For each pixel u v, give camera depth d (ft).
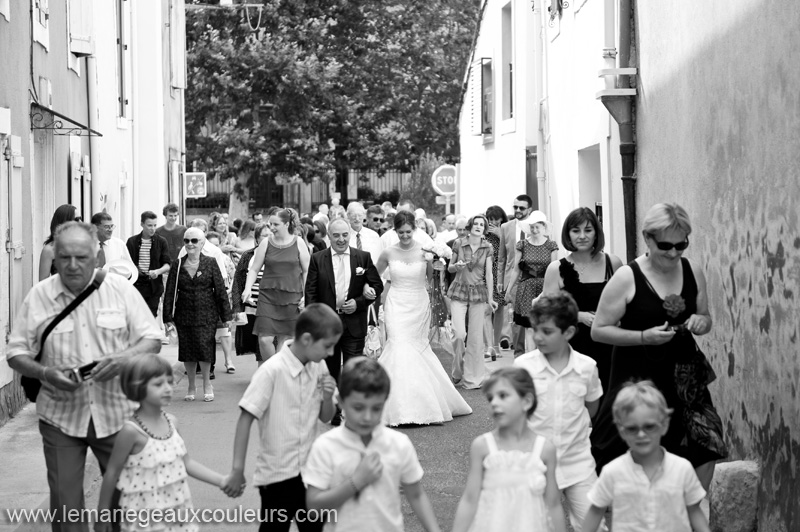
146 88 104.47
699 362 25.75
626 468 20.43
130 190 89.76
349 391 19.65
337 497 19.66
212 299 50.19
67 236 24.29
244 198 172.45
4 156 43.86
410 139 180.75
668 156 38.19
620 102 42.73
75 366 24.40
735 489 27.76
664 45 38.45
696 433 25.32
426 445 39.17
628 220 42.91
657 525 20.22
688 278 25.79
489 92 99.50
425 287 44.01
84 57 66.49
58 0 58.59
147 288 65.72
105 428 24.54
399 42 181.68
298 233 52.65
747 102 29.60
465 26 193.88
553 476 20.52
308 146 169.48
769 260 27.73
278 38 168.45
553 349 24.23
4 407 42.68
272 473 23.06
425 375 43.11
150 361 22.27
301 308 49.60
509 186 89.15
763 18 28.25
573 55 58.75
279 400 23.00
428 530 20.44
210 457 37.81
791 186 26.14
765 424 27.91
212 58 164.76
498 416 20.29
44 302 24.58
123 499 22.26
